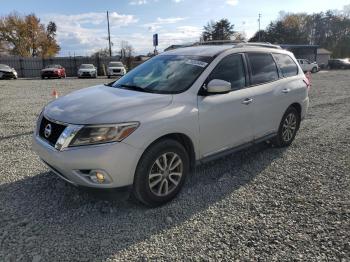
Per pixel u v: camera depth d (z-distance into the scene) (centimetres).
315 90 1656
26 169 498
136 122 355
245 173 496
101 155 339
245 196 422
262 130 532
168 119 379
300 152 595
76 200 404
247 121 492
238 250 314
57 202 399
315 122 842
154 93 415
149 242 325
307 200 412
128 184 358
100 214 375
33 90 1778
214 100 436
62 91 1722
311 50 5653
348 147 626
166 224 357
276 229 348
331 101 1231
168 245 321
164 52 543
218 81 420
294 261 299
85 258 301
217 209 389
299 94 609
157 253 309
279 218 370
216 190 438
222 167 518
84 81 2783
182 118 393
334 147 626
